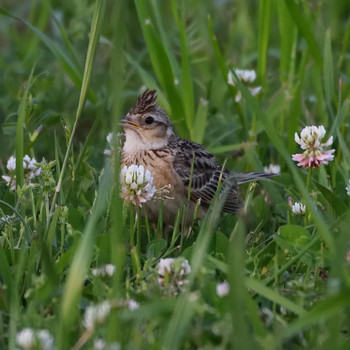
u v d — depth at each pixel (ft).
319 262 29.45
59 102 51.78
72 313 24.85
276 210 39.78
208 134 49.08
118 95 26.40
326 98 45.44
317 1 63.57
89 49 33.53
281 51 49.29
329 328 23.22
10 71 56.13
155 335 24.89
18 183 35.88
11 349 24.39
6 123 46.21
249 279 26.27
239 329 22.09
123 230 30.58
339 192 40.81
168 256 34.12
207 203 41.39
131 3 66.49
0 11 46.62
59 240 33.78
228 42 60.70
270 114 47.96
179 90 48.57
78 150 48.34
